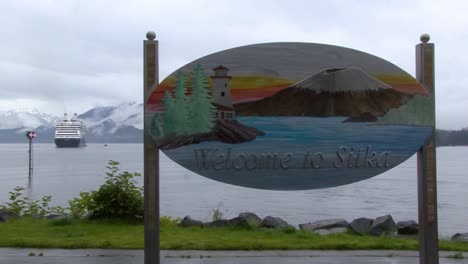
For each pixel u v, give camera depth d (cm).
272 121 661
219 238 928
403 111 670
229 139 656
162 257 809
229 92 654
